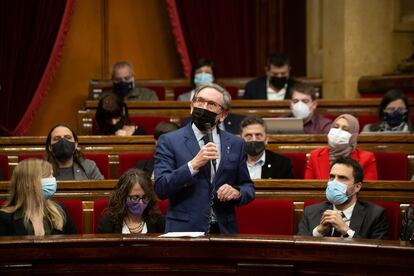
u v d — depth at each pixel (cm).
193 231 991
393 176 1481
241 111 1875
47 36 2273
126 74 2014
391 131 1694
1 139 1544
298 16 2542
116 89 2019
